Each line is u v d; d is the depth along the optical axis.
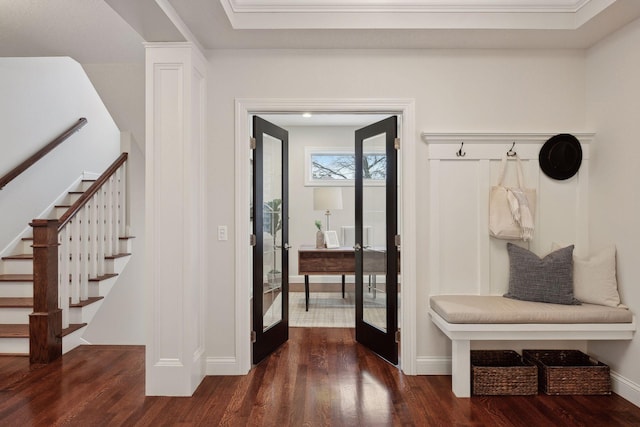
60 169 4.71
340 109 3.05
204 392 2.73
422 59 3.05
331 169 6.68
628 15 2.50
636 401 2.54
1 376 2.95
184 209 2.68
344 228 6.09
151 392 2.66
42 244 3.19
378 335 3.42
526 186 3.04
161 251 2.68
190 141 2.68
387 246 3.29
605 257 2.76
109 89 3.92
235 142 3.04
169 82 2.68
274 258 3.63
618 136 2.71
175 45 2.66
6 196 4.03
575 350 3.00
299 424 2.31
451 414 2.43
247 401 2.59
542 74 3.04
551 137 2.99
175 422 2.32
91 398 2.62
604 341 2.85
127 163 4.48
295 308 5.15
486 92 3.05
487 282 3.04
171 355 2.68
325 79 3.05
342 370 3.12
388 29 2.70
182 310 2.68
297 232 6.67
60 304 3.42
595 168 2.95
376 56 3.05
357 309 3.79
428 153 3.04
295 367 3.18
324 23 2.68
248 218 3.09
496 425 2.29
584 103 3.04
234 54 3.04
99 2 2.54
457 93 3.05
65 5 2.58
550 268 2.80
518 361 2.90
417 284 3.05
